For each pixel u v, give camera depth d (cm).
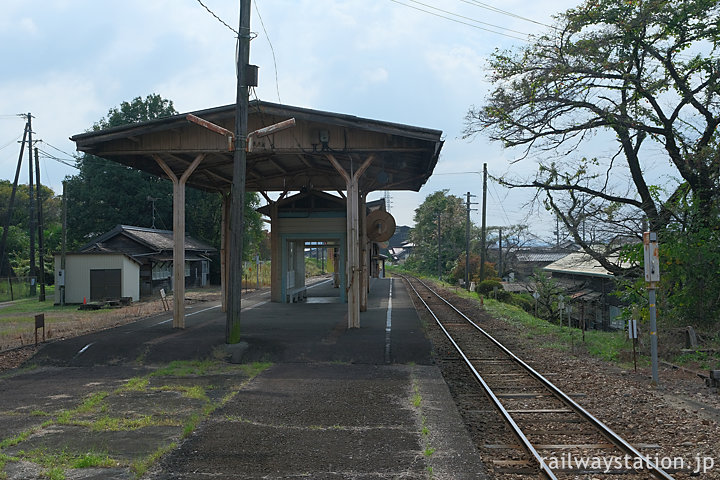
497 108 1584
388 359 1073
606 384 907
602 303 2845
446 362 1127
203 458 534
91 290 2712
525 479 501
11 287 3234
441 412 709
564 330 1703
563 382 941
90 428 631
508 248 5359
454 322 1881
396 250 13362
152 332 1285
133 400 771
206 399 776
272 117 1300
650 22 1407
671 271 1330
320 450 560
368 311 1773
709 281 1310
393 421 667
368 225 1945
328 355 1091
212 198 4569
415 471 503
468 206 4291
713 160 1335
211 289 3903
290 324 1404
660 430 652
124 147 1318
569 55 1502
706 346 1189
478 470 507
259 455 543
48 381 934
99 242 3303
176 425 644
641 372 1027
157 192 4312
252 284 3872
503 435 638
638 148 1605
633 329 1048
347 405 744
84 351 1121
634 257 1419
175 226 1347
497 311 2327
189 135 1314
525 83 1550
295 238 2034
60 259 2677
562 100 1523
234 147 1131
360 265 1800
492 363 1119
